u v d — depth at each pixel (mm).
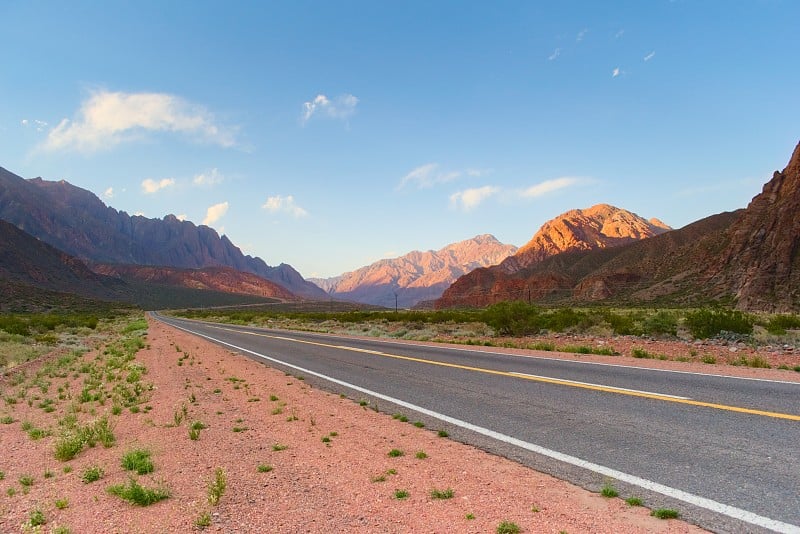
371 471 4809
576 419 6578
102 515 4008
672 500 3883
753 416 6375
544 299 165250
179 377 12398
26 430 7688
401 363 13445
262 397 9352
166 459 5477
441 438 5977
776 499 3830
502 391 8766
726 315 18172
